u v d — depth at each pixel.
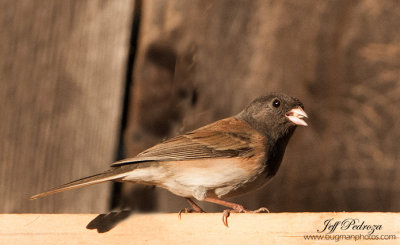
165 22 9.60
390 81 12.58
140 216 7.05
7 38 7.78
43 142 7.71
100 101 7.90
